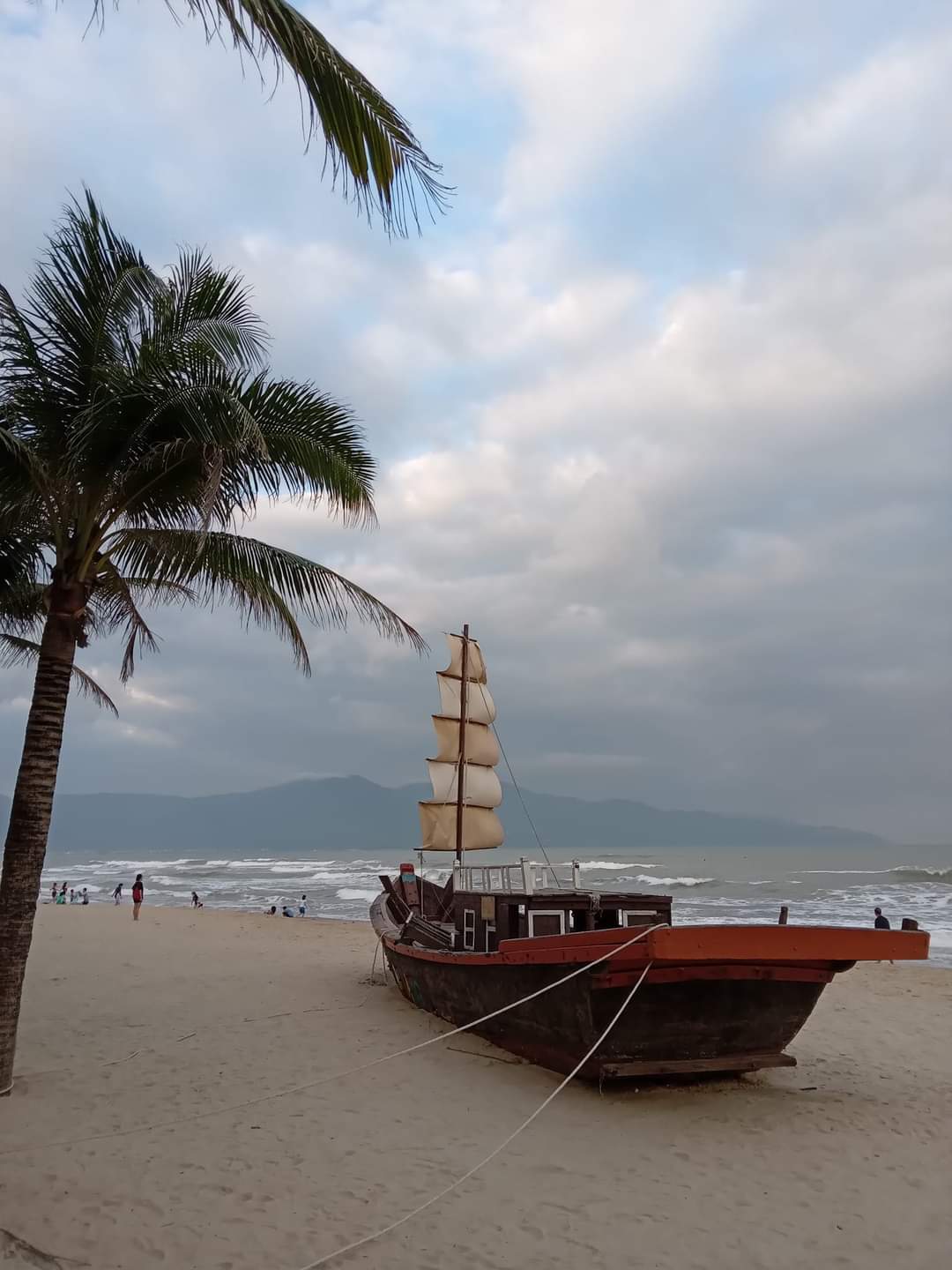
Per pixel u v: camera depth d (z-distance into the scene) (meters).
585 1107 7.62
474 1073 8.60
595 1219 5.39
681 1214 5.51
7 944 7.39
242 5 3.75
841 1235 5.26
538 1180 5.99
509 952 8.60
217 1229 5.05
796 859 133.88
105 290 7.86
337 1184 5.81
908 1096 8.49
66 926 24.05
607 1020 7.66
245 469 8.64
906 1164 6.48
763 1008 7.95
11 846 7.44
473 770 19.05
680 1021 7.76
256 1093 7.85
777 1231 5.29
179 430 7.75
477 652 19.89
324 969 15.66
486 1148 6.57
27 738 7.49
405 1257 4.81
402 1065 8.85
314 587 8.73
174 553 8.45
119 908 34.72
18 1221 5.00
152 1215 5.19
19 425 7.74
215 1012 11.45
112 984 13.60
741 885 65.75
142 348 7.78
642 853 188.88
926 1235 5.29
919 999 15.21
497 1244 5.02
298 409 8.69
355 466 9.16
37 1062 8.63
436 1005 10.92
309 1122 7.07
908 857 143.12
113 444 7.65
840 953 7.50
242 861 145.00
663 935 7.11
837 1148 6.79
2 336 7.44
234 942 20.88
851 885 66.75
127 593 9.96
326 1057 9.16
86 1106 7.28
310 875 91.12
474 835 18.53
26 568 10.02
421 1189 5.77
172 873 97.19
